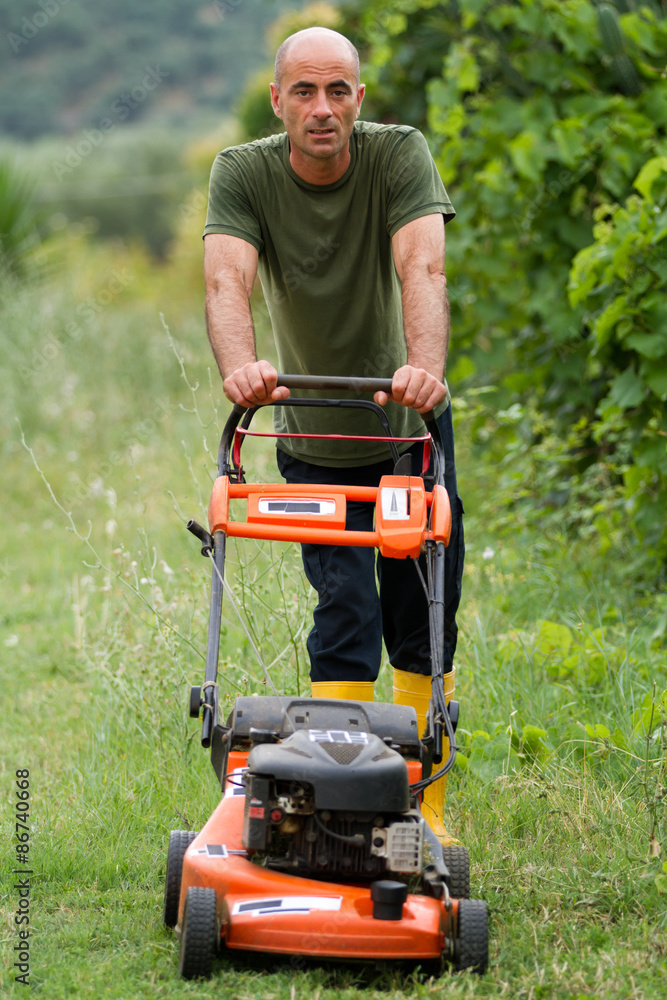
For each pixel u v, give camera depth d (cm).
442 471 758
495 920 698
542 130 1482
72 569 1708
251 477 1462
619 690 1010
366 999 587
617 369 1298
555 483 1520
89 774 956
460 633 1156
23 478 2169
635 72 1486
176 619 1153
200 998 593
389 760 609
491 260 1568
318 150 748
